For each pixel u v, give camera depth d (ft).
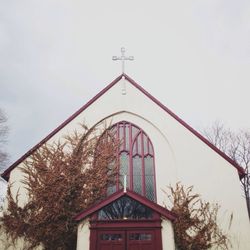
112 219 36.88
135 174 48.47
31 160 47.80
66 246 41.70
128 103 53.52
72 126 50.78
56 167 46.91
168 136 50.19
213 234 42.42
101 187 46.14
